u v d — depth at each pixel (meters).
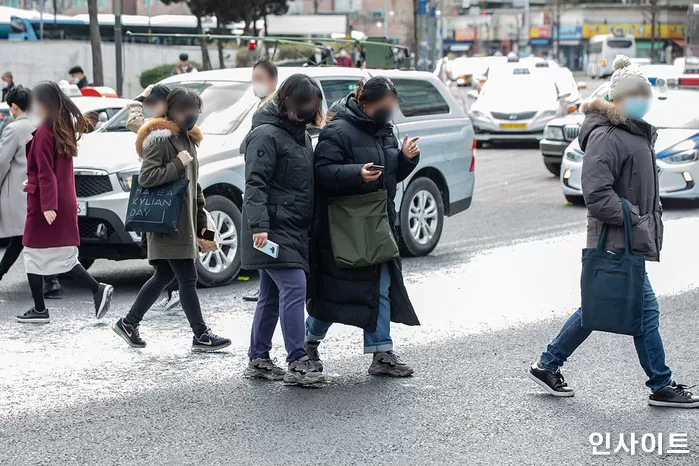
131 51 34.66
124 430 6.75
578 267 12.69
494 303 10.69
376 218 7.74
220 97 12.48
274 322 7.95
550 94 31.23
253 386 7.77
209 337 8.79
